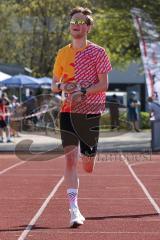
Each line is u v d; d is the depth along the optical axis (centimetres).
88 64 1327
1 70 6328
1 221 1451
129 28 5538
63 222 1428
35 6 7912
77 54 1331
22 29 8275
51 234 1288
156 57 4012
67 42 8056
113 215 1526
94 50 1328
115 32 5603
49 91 6322
